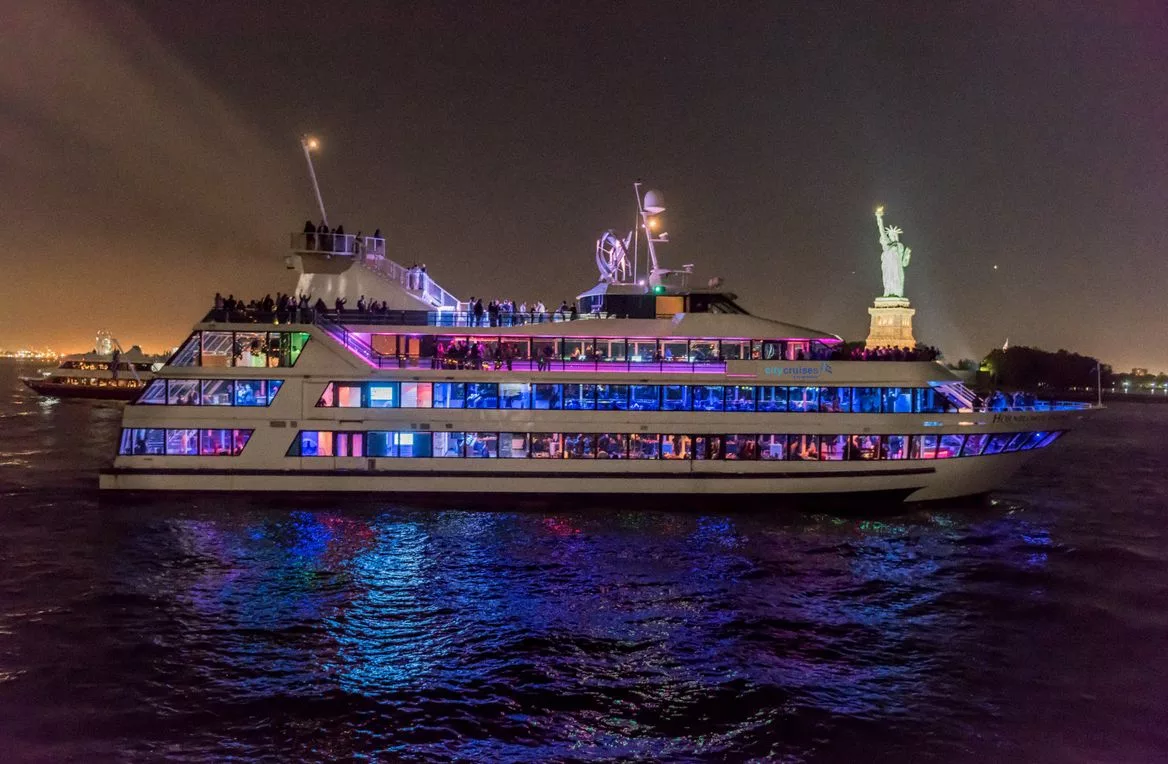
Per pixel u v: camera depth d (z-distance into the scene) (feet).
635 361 124.57
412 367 121.29
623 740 57.72
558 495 120.57
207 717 59.00
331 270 135.54
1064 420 129.08
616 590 87.51
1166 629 79.82
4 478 149.59
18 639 71.51
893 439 123.34
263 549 99.25
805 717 60.90
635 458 121.19
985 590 90.84
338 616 78.54
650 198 138.41
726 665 69.56
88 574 89.20
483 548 101.55
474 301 136.77
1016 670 69.87
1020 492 162.40
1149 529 125.90
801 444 122.52
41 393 409.08
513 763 54.54
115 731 56.75
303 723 58.65
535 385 120.78
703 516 119.24
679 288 129.90
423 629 75.87
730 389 122.11
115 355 409.90
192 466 118.73
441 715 60.34
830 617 81.25
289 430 119.03
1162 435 312.50
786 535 110.93
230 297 120.98
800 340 125.39
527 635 75.00
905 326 440.45
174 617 77.30
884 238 448.24
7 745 54.54
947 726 60.08
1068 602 87.35
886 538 111.24
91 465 168.45
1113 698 64.95
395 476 119.14
